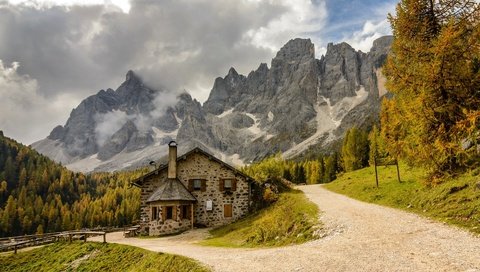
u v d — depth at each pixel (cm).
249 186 4422
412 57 1983
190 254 2078
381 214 2352
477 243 1357
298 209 2875
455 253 1271
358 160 7912
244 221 3700
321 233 2048
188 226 4125
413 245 1463
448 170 1906
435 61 1767
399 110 2027
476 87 1775
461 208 1836
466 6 1898
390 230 1820
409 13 2027
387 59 2044
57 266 3025
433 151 1842
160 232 3981
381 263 1273
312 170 11188
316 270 1309
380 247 1505
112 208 13900
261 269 1452
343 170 9475
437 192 2253
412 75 1906
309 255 1559
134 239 3716
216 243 2709
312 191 4812
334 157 10225
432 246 1406
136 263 2386
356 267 1268
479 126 1725
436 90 1809
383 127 2625
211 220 4309
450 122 1802
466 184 2088
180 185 4275
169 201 4056
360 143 8062
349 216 2384
